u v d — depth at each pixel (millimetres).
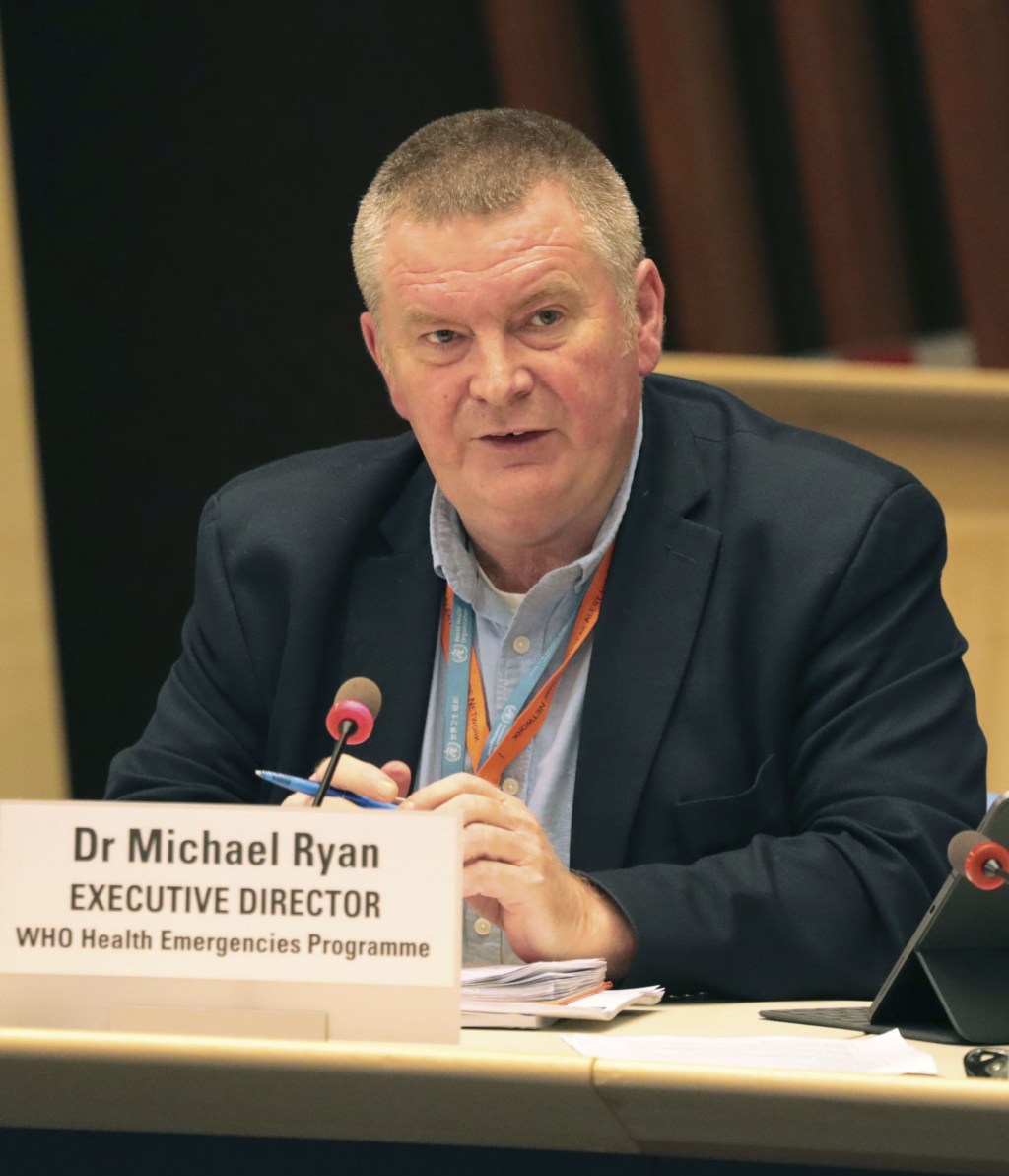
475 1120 4133
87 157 16188
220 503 8633
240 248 16406
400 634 7953
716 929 6383
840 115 16359
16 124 16047
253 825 4809
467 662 7934
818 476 7789
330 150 16438
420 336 7312
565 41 16578
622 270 7477
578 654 7762
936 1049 5211
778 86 16625
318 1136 4242
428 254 7219
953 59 16188
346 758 6398
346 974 4723
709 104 16516
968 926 5422
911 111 16562
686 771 7297
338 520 8242
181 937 4805
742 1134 4016
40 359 16234
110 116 16188
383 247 7438
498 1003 5613
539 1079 4051
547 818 7566
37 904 4867
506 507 7398
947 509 14570
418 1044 4430
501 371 7168
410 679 7879
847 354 16453
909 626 7527
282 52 16344
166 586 16500
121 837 4855
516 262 7141
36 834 4891
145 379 16375
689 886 6496
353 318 16500
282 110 16375
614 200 7516
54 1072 4246
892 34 16547
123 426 16375
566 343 7266
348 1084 4141
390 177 7484
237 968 4766
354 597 8094
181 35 16203
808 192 16500
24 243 16125
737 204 16594
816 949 6465
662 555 7664
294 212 16422
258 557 8242
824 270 16500
